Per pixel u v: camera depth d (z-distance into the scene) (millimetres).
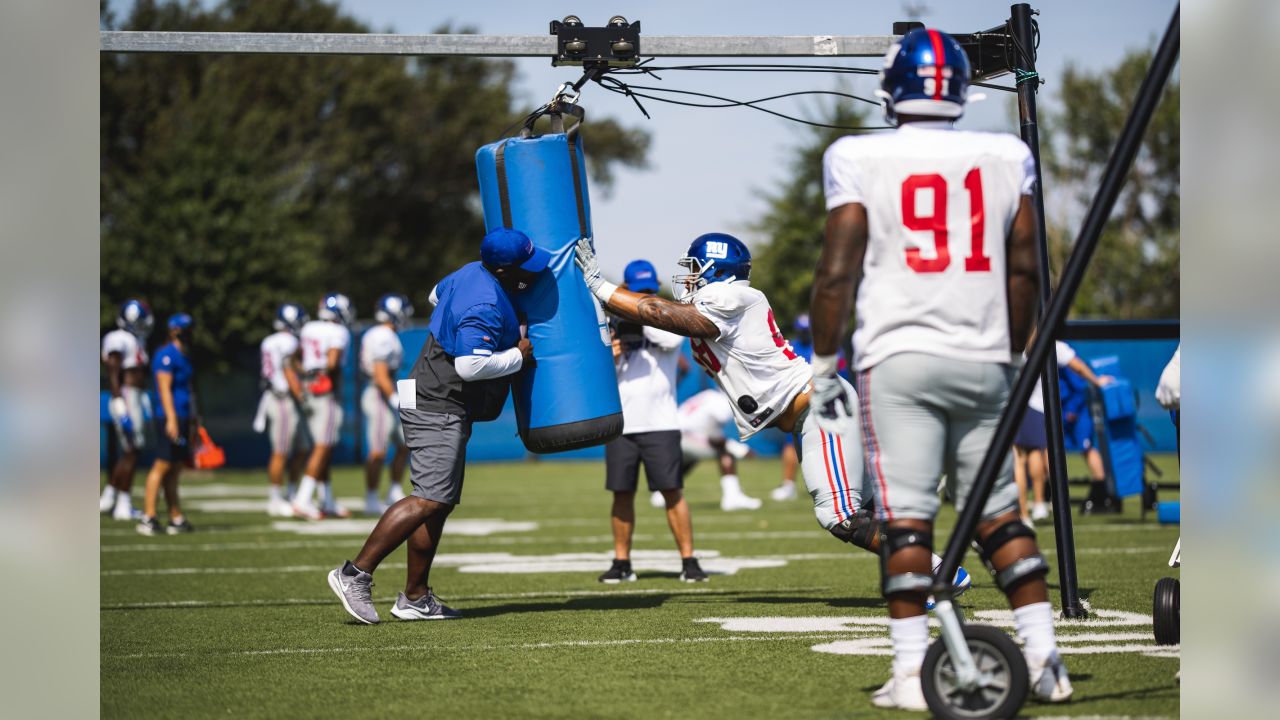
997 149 8859
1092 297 64812
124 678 10867
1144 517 25203
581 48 13812
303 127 81562
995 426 8922
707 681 10258
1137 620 13031
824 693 9695
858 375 9008
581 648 11938
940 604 8406
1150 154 67812
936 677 8477
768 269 66500
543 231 13453
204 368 51625
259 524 27344
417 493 13742
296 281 53156
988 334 8766
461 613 14383
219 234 51312
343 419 52188
